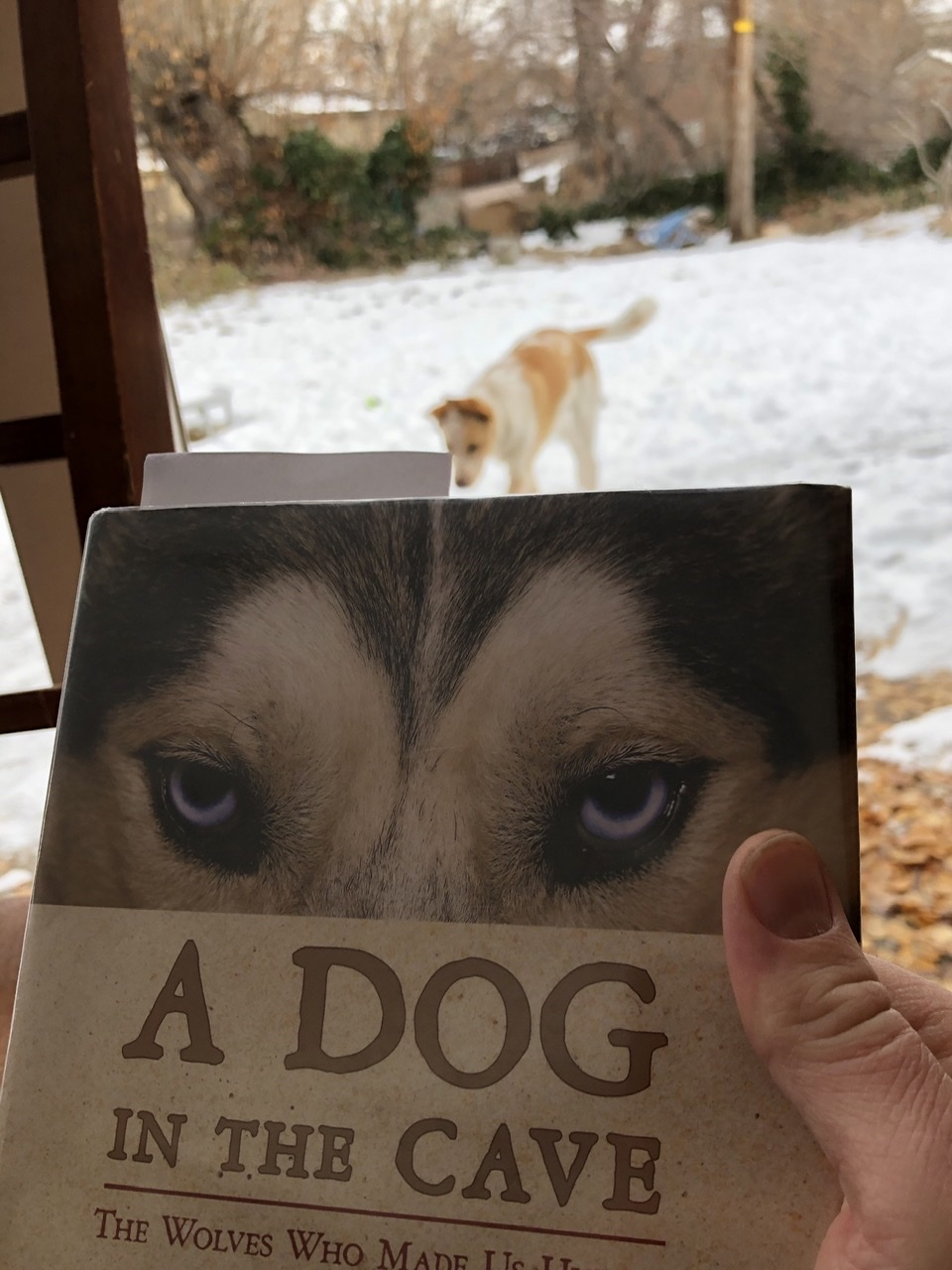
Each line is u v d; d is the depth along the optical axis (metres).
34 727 0.34
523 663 0.19
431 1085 0.18
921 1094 0.17
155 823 0.20
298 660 0.20
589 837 0.19
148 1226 0.18
